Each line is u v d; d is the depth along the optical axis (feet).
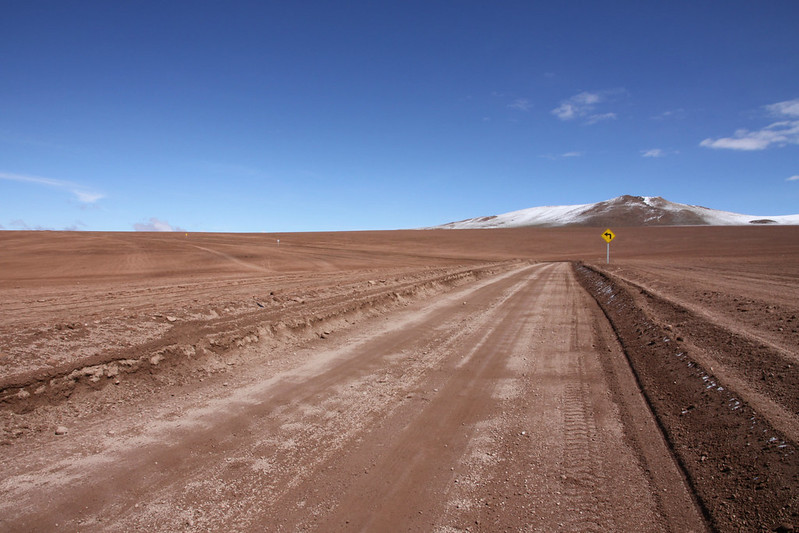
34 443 14.97
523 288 69.41
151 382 20.66
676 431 16.15
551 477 13.39
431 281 65.72
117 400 18.75
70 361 19.25
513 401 19.88
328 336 32.55
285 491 12.54
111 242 182.29
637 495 12.34
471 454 14.88
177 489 12.51
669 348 26.21
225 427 16.70
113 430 16.20
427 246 261.24
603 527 10.97
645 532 10.76
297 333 31.17
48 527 10.77
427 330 35.53
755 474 12.56
